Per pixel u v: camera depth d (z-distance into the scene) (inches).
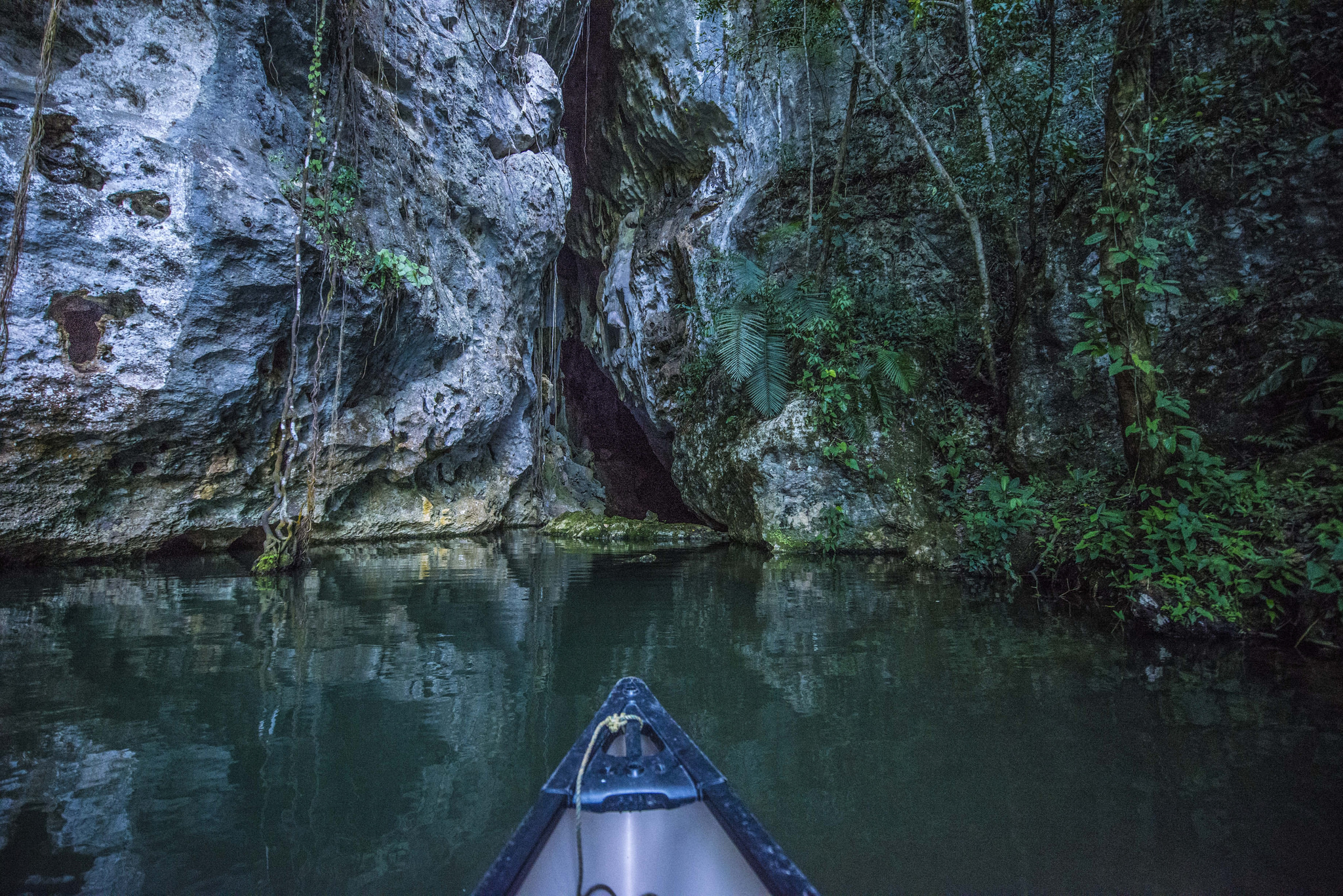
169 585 183.6
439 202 311.4
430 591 186.1
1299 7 192.4
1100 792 75.3
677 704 101.0
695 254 382.0
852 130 344.2
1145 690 108.9
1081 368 227.1
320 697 100.2
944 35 311.9
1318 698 104.8
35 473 196.9
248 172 217.2
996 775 79.4
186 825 65.9
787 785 76.6
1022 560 210.1
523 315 414.3
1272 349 183.5
